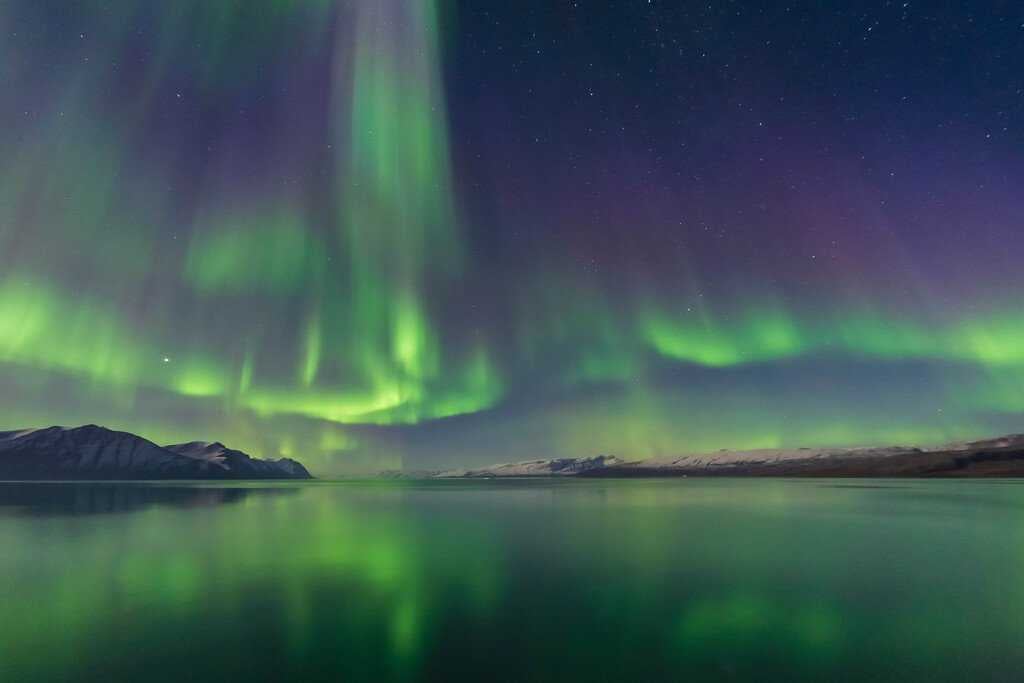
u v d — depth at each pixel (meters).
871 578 13.32
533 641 8.73
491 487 98.69
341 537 20.84
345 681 7.21
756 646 8.53
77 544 18.86
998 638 8.90
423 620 9.80
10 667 7.71
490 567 14.64
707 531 22.81
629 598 11.38
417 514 32.03
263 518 29.05
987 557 16.27
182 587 12.34
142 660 7.96
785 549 17.83
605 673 7.49
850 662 7.88
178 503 43.41
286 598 11.41
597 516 30.23
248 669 7.62
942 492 62.09
